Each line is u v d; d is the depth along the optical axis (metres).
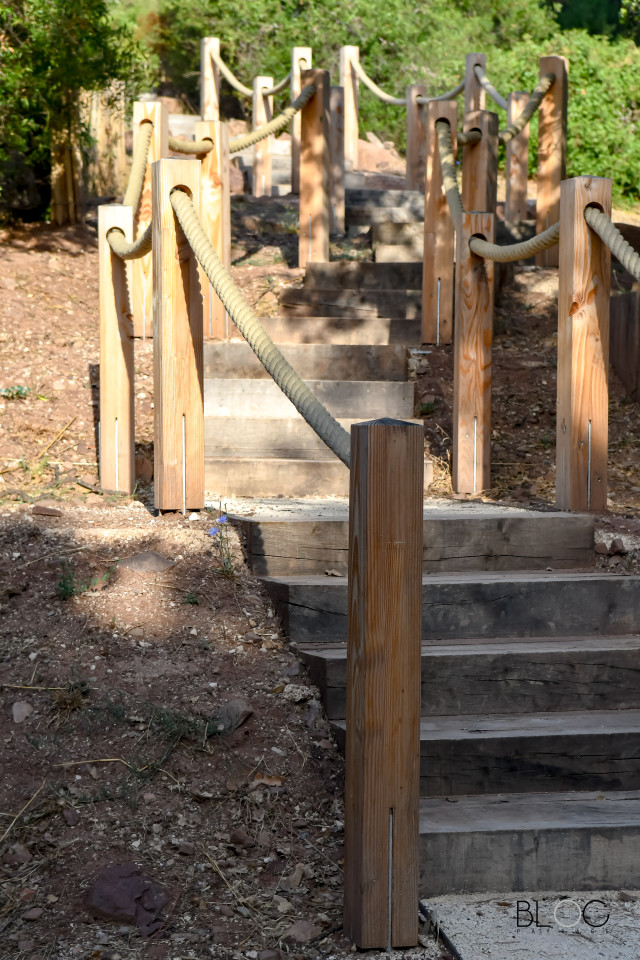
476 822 2.97
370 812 2.58
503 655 3.58
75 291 7.34
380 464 2.54
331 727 3.38
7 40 7.43
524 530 4.33
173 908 2.69
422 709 3.54
